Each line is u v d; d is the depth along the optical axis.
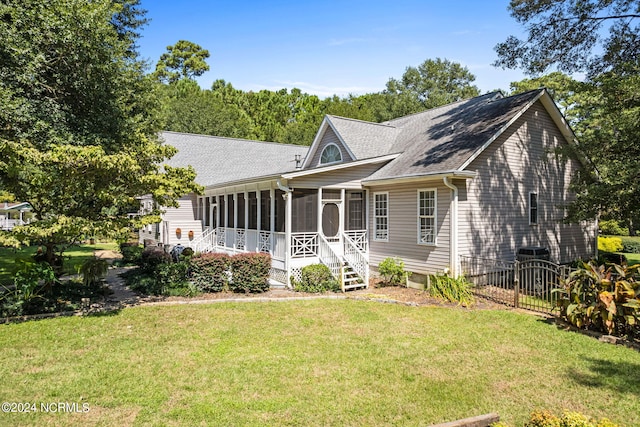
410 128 18.92
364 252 15.76
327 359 6.81
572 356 6.96
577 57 14.56
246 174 23.47
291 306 10.77
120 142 12.60
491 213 13.40
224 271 12.69
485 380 6.00
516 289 10.73
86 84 11.91
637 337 7.68
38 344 7.46
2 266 17.91
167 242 20.97
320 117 48.69
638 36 13.60
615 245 26.95
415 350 7.28
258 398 5.37
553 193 15.56
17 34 10.43
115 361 6.64
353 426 4.72
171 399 5.32
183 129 39.34
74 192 9.95
